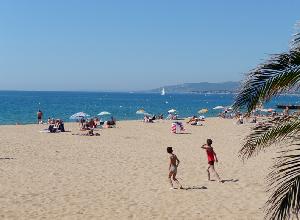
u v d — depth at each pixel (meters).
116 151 24.23
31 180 15.67
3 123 52.56
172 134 35.59
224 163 19.97
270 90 5.62
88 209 11.83
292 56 5.50
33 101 143.38
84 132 36.47
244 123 45.91
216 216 11.25
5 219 10.77
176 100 190.75
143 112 64.44
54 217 11.02
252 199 13.02
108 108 99.69
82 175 16.80
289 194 5.54
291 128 5.84
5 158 20.95
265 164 19.36
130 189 14.40
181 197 13.33
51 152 23.39
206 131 38.50
